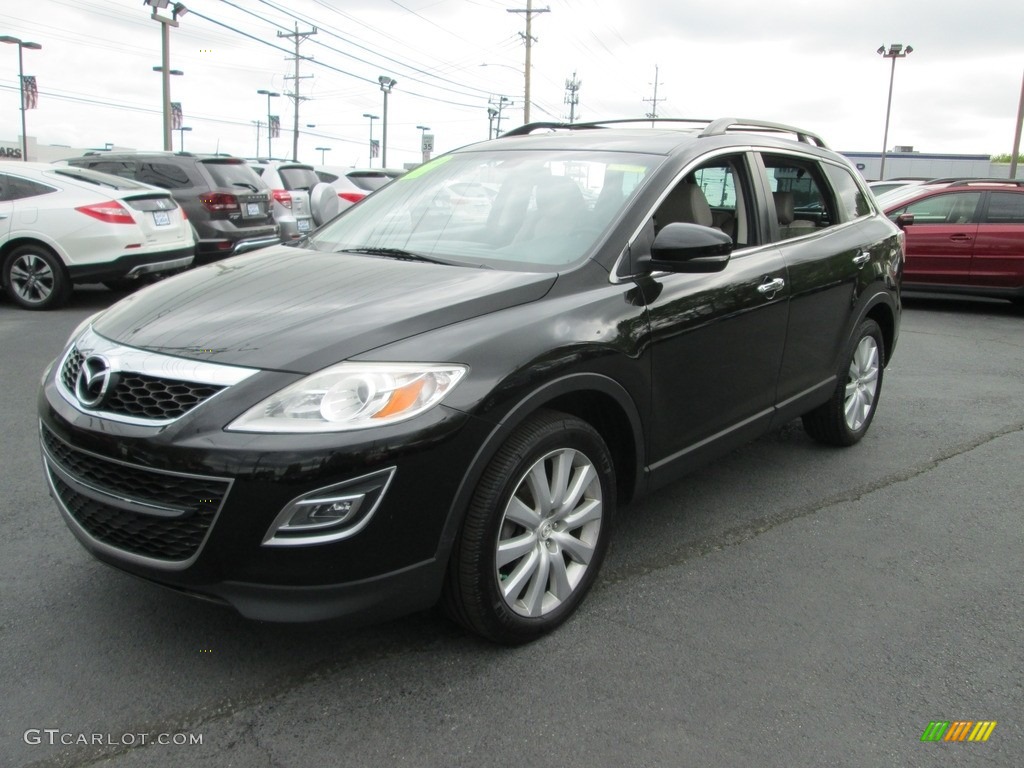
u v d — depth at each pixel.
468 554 2.70
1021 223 10.73
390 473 2.47
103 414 2.63
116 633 2.99
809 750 2.50
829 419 5.00
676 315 3.39
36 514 3.93
